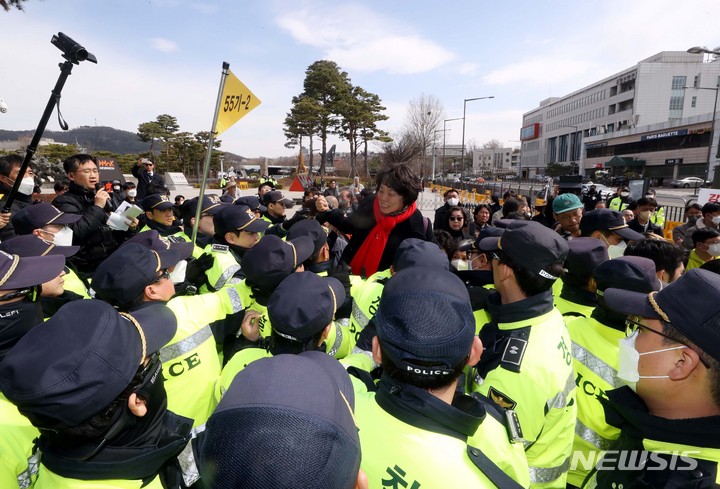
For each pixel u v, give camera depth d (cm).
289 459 71
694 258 500
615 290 150
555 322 178
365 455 117
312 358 102
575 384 178
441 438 113
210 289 348
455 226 678
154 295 213
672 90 7956
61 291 254
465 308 122
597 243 265
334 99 4797
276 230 557
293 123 4728
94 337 113
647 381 134
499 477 111
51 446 118
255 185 3909
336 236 529
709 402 122
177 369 213
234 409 80
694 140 5681
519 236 177
